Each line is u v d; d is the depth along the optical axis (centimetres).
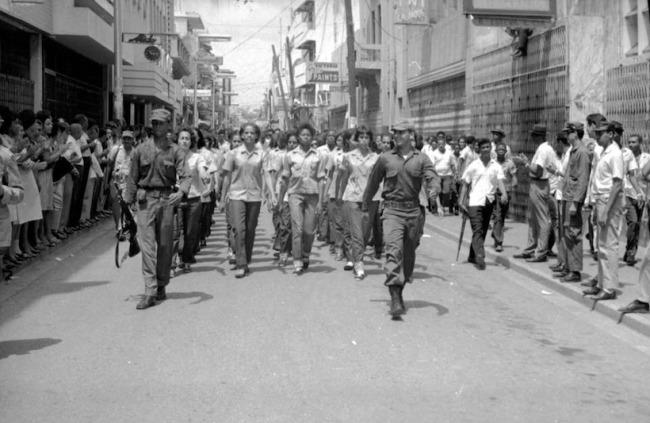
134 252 882
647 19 1449
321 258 1262
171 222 873
